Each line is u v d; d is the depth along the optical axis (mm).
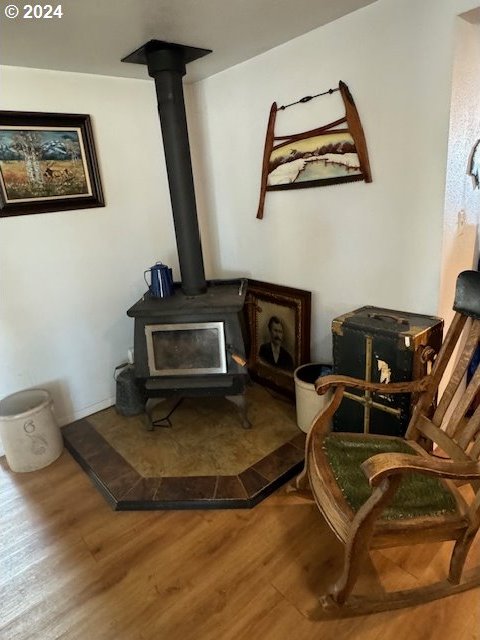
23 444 2088
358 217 2023
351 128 1907
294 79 2092
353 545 1212
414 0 1583
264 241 2564
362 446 1580
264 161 2357
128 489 1919
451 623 1307
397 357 1732
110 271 2559
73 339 2484
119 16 1616
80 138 2283
